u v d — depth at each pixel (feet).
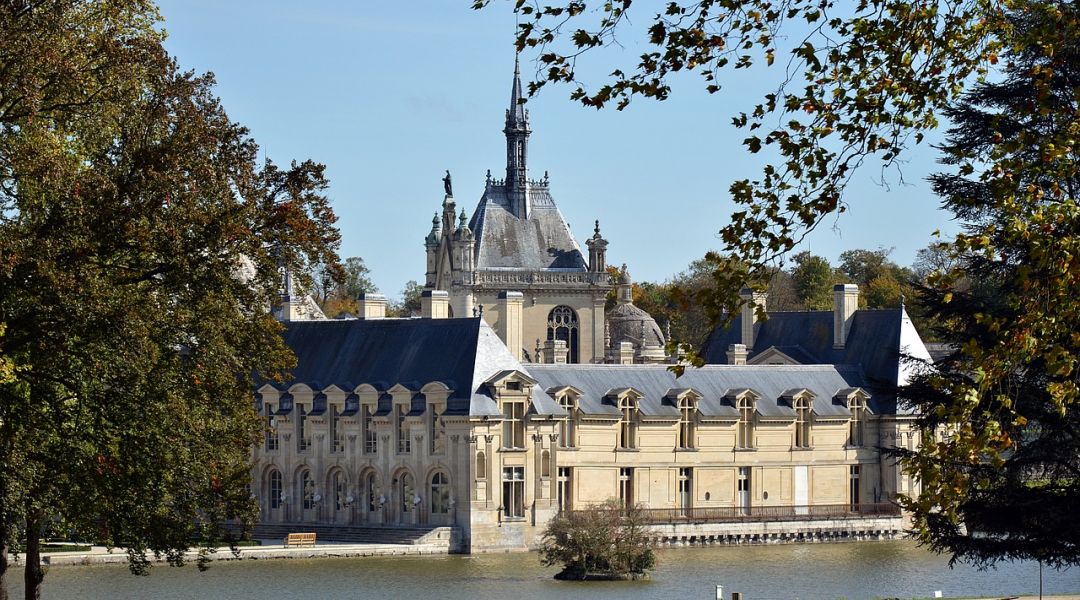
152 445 278.87
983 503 310.45
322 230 294.46
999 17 176.55
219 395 293.64
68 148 284.82
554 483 628.28
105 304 262.67
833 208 176.76
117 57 276.82
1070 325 179.11
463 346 628.69
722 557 603.67
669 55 171.42
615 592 490.90
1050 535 308.60
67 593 470.39
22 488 265.13
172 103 284.41
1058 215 173.47
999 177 186.91
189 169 279.49
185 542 302.45
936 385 180.34
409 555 593.83
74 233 264.31
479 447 609.01
